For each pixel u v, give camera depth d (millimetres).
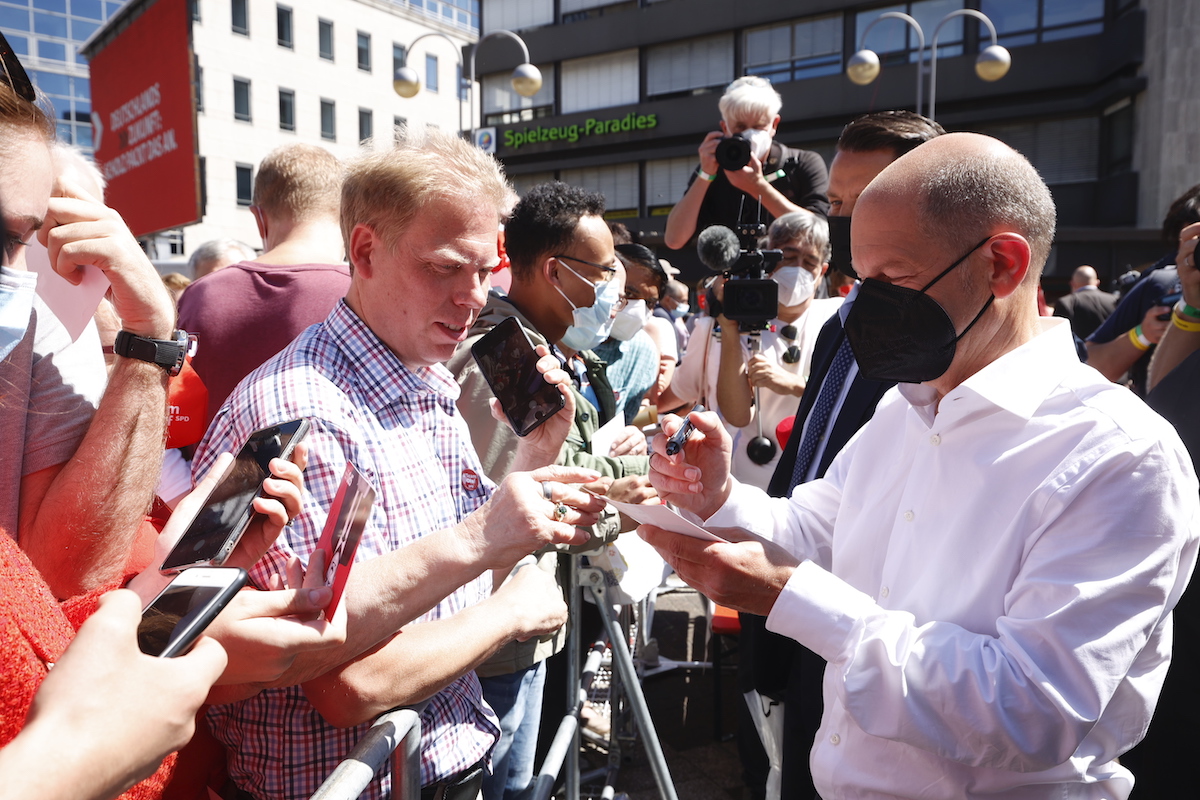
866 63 10117
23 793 621
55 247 1207
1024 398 1247
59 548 1245
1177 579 1220
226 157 27672
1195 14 16812
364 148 1506
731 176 3547
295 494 1091
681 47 23812
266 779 1304
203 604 826
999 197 1232
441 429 1533
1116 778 1307
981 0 19797
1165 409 2234
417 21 33406
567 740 2043
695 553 1332
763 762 2666
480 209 1407
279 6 28797
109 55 7574
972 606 1257
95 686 691
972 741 1131
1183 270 2344
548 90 26016
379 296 1434
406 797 1248
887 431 1588
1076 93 19281
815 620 1274
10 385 1216
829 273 3838
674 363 4559
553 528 1266
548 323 2416
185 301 2508
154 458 1316
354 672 1220
